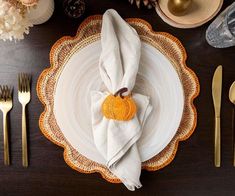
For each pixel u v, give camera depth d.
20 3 0.54
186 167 0.67
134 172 0.63
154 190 0.67
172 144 0.66
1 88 0.66
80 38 0.66
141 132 0.64
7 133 0.65
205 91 0.67
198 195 0.67
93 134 0.64
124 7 0.67
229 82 0.67
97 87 0.66
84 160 0.66
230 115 0.67
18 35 0.55
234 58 0.67
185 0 0.59
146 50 0.67
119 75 0.62
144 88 0.67
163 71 0.67
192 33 0.67
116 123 0.62
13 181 0.66
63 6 0.66
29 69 0.66
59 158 0.66
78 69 0.66
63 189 0.66
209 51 0.67
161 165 0.66
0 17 0.52
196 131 0.67
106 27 0.63
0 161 0.66
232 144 0.67
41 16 0.62
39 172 0.66
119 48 0.64
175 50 0.67
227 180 0.67
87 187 0.66
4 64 0.66
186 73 0.67
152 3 0.64
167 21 0.66
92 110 0.63
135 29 0.67
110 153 0.62
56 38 0.66
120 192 0.66
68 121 0.66
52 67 0.66
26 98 0.66
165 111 0.66
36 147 0.66
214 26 0.65
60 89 0.66
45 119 0.66
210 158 0.67
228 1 0.67
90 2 0.67
